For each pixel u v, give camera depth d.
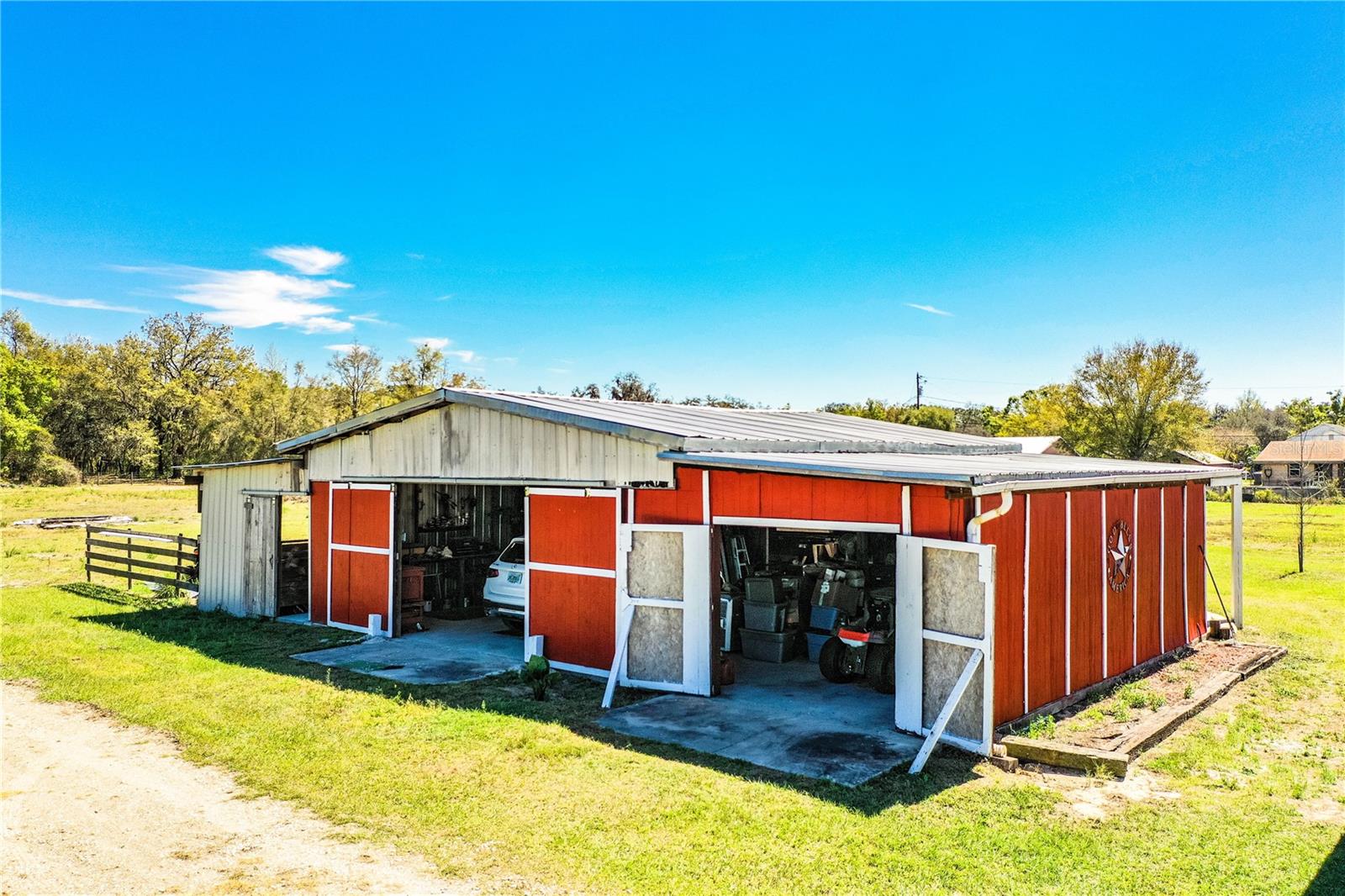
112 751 7.32
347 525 13.48
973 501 7.50
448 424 11.87
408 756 7.14
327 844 5.53
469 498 16.66
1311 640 12.71
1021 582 8.23
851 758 7.20
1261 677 10.48
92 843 5.55
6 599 15.70
